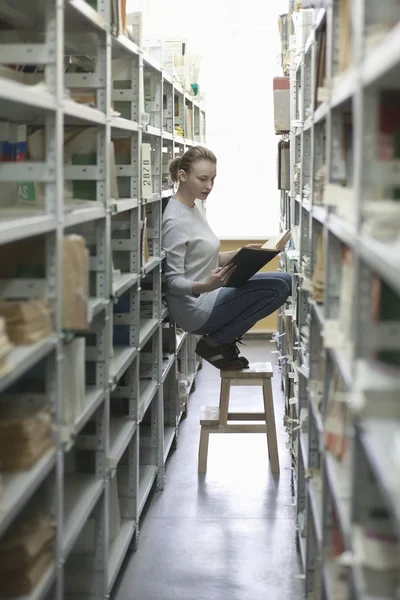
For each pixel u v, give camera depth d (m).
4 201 2.69
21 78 2.72
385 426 1.61
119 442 3.44
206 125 8.48
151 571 3.57
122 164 3.77
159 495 4.52
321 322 2.61
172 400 5.35
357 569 1.71
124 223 3.81
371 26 1.75
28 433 2.12
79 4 2.48
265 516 4.21
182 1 8.30
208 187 4.58
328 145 2.47
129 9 7.53
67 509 2.75
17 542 2.15
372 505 1.82
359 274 1.80
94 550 3.10
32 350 2.05
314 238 3.20
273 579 3.50
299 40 4.27
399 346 1.80
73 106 2.42
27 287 2.33
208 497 4.48
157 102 4.52
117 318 3.81
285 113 5.27
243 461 5.09
